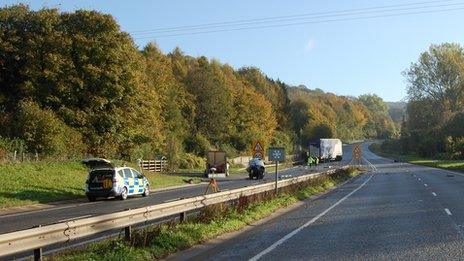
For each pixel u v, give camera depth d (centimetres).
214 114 8644
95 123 4959
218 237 1379
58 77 4753
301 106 14812
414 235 1340
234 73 11219
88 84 4909
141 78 5425
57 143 4203
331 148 9694
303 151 10844
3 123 4216
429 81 11025
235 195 1892
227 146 8750
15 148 3844
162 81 7281
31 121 4144
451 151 8894
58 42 4788
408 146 12069
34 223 1808
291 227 1553
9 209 2459
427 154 10356
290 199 2358
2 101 4709
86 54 4897
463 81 10700
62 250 1115
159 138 5772
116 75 4925
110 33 4994
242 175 6088
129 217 1158
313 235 1380
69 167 3859
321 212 1964
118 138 5100
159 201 2772
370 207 2108
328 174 4100
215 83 8850
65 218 1972
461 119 9838
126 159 5369
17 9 4912
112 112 5031
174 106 7525
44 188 3077
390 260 1024
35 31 4903
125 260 989
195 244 1261
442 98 11006
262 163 5141
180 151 7138
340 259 1046
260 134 9631
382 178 4584
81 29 4997
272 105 12025
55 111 4734
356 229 1480
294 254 1109
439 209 1955
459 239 1257
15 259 1066
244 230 1514
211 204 1616
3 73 4872
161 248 1127
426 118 11525
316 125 13338
